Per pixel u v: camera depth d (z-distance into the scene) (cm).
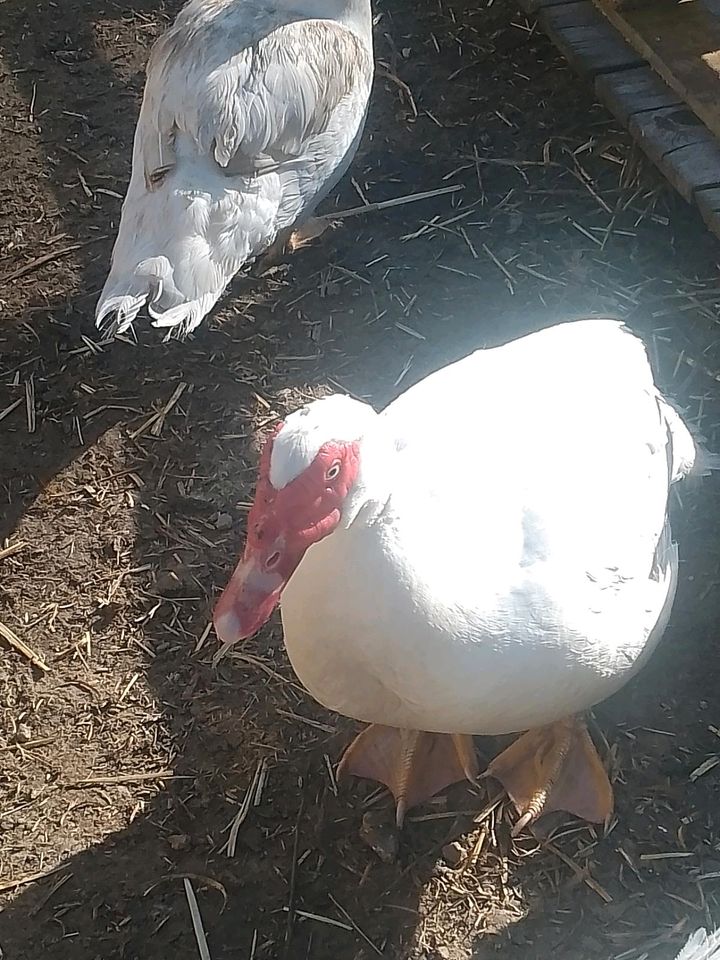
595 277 123
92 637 99
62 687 95
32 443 113
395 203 132
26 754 92
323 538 64
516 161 135
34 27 155
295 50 104
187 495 108
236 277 125
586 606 72
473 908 83
